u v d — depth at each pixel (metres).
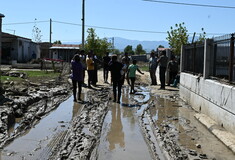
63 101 12.87
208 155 6.49
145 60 69.50
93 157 6.25
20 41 43.16
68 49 48.88
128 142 7.37
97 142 7.28
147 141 7.42
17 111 9.59
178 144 7.21
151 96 14.96
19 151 6.49
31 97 12.03
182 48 14.57
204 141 7.50
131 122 9.40
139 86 19.69
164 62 17.19
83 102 12.69
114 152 6.62
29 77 21.47
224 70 8.98
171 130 8.45
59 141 7.21
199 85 10.99
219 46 9.49
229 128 7.85
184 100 13.48
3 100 10.45
